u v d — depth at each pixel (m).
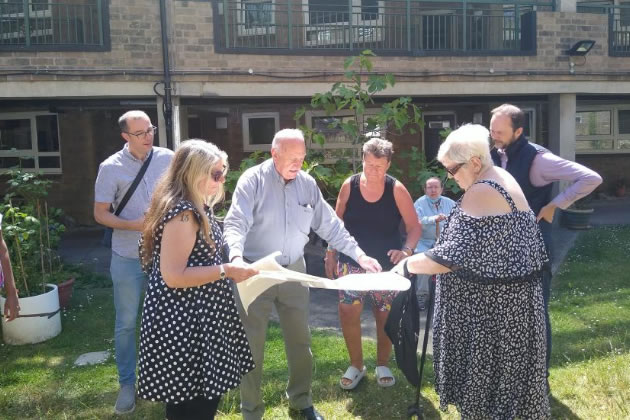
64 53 7.83
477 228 2.71
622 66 10.16
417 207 6.06
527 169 3.60
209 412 2.66
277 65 8.58
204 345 2.54
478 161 2.80
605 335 4.82
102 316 5.81
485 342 2.81
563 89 9.90
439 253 2.73
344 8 10.48
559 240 9.27
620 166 14.66
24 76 7.73
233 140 12.23
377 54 8.97
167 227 2.44
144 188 3.68
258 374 3.35
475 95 9.80
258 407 3.39
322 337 5.05
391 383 3.94
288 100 9.99
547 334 3.58
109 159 3.72
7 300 3.50
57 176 11.84
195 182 2.49
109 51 7.96
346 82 8.82
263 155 7.45
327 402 3.75
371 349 4.70
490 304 2.78
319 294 6.70
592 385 3.80
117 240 3.68
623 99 12.69
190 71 8.21
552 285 6.60
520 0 10.24
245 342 2.79
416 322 3.25
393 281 2.93
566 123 10.18
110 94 8.02
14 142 11.90
